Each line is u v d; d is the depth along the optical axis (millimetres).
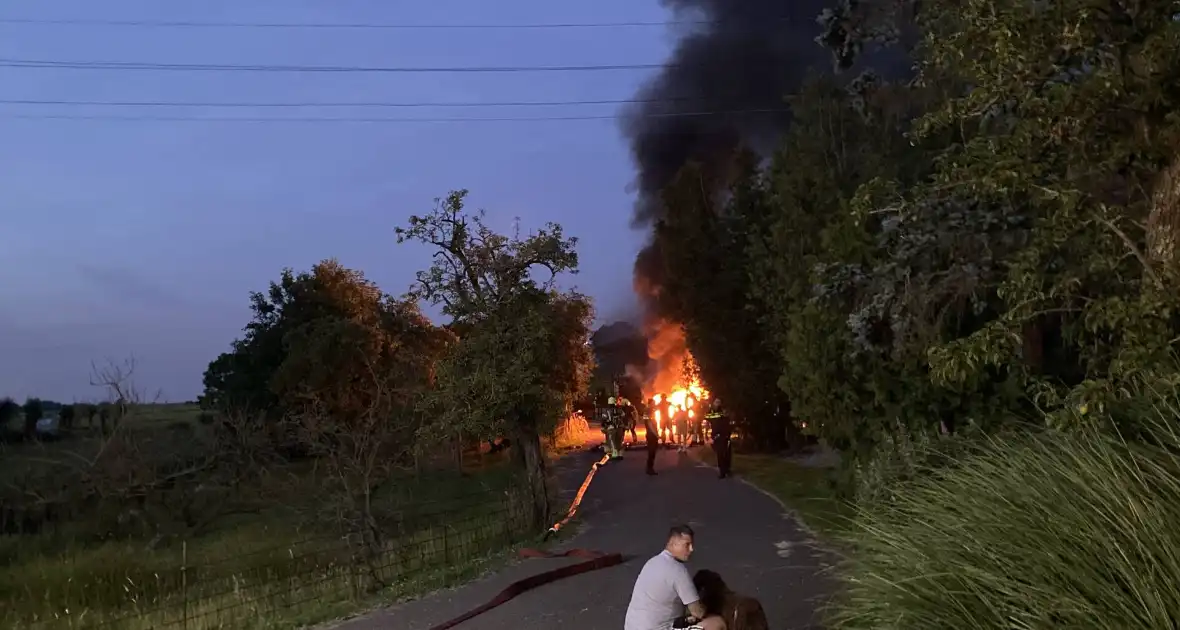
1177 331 5477
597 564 11828
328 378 31188
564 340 17141
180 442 23281
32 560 16922
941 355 6156
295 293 38000
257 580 12352
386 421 13617
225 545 17562
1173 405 4973
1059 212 6238
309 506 17594
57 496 20781
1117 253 6422
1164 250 5867
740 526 14641
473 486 22844
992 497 4875
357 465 12617
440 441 15156
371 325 36500
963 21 7129
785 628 7887
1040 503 4570
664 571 6414
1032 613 4145
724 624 6449
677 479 23719
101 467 21047
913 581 4805
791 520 14953
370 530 11898
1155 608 3793
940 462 7535
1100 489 4375
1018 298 6406
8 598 13500
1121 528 4141
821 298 11922
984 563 4543
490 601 9797
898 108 14609
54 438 31109
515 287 15555
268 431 24875
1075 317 7508
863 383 11922
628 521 16266
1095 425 5020
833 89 18984
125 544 18797
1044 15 6027
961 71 6820
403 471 16969
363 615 9602
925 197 9008
